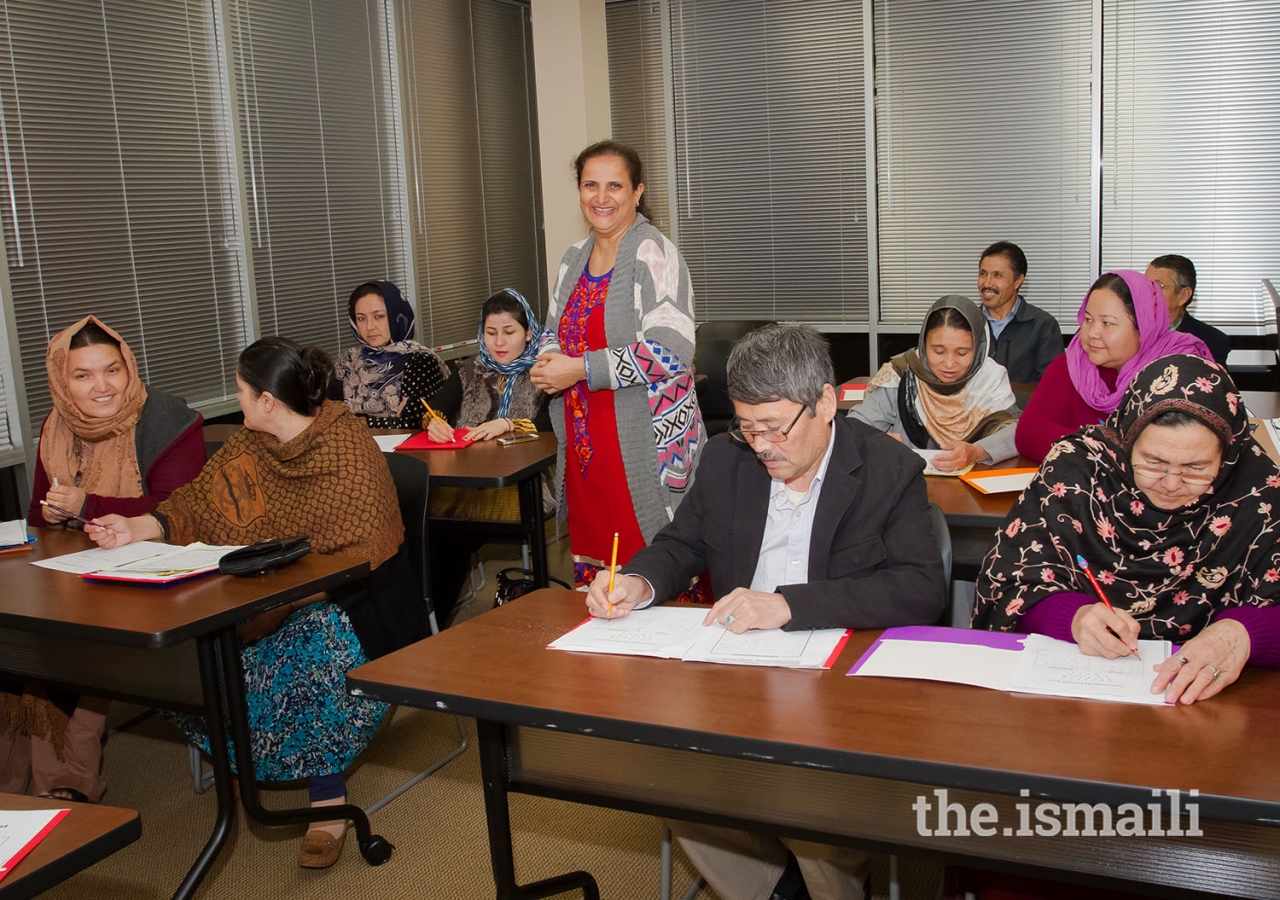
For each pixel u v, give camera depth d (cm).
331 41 473
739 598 163
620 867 234
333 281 480
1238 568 159
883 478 176
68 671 220
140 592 196
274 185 444
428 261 543
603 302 261
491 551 471
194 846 252
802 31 550
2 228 336
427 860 241
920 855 141
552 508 392
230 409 424
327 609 236
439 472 293
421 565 264
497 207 603
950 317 285
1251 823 104
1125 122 508
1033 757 116
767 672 146
